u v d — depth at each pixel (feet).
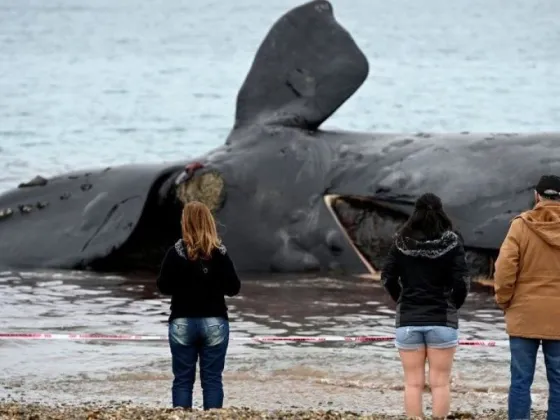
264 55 135.95
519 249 69.87
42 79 414.62
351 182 127.24
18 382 85.35
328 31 135.13
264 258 127.03
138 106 325.83
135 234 131.03
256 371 88.17
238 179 128.67
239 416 67.41
